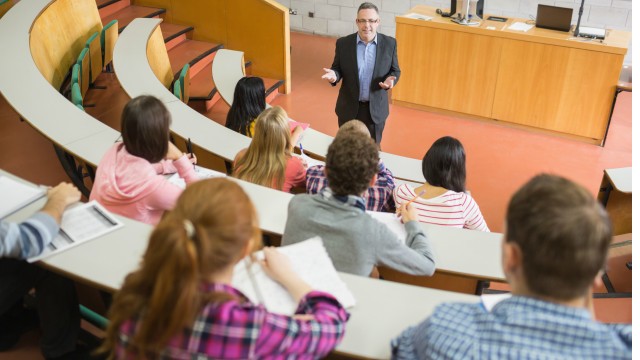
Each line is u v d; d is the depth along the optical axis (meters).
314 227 1.73
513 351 0.92
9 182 1.99
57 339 1.99
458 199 2.60
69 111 3.22
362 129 2.79
